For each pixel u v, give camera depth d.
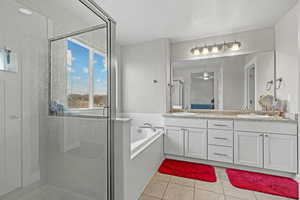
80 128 1.34
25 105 1.13
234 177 2.08
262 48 2.63
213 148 2.47
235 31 2.76
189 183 1.95
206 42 3.03
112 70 1.56
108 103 1.50
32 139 1.16
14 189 1.07
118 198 1.43
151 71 3.23
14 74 1.08
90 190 1.35
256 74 2.68
